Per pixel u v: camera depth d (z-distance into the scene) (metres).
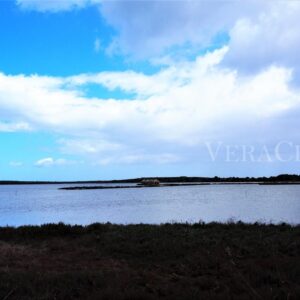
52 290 7.16
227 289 7.12
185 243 12.28
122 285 7.47
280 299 6.57
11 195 105.25
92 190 147.75
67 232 15.58
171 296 6.75
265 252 10.84
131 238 13.51
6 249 12.43
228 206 45.28
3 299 6.61
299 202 52.16
